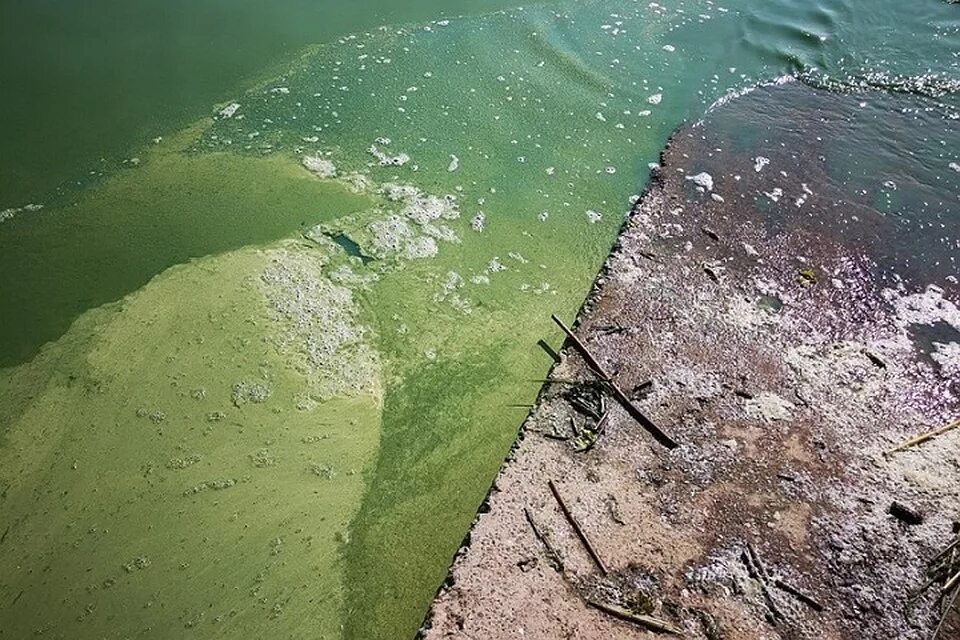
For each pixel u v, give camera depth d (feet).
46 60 13.98
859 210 11.56
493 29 15.17
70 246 10.75
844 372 9.36
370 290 10.19
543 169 12.12
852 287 10.41
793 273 10.55
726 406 8.95
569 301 10.16
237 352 9.44
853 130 13.12
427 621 7.16
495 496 8.07
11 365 9.37
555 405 8.93
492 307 10.05
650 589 7.43
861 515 8.03
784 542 7.81
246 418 8.84
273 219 11.12
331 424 8.86
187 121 12.92
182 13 15.34
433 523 8.07
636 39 15.08
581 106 13.42
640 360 9.36
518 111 13.25
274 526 8.02
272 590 7.59
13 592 7.53
